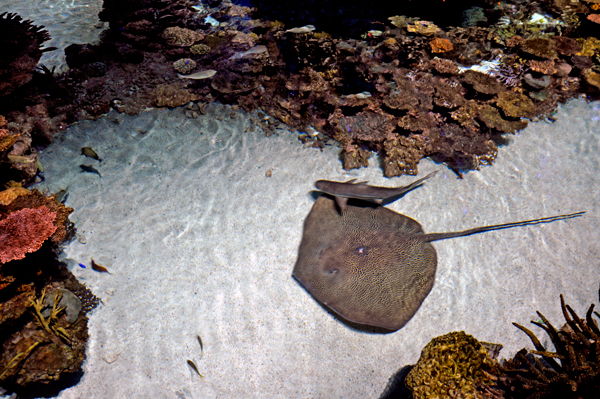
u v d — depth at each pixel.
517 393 3.30
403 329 3.95
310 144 5.04
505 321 3.99
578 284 4.15
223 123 5.19
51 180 4.69
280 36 5.82
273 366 3.82
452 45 5.72
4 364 3.57
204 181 4.77
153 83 5.37
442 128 5.00
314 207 4.48
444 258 4.30
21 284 3.78
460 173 4.80
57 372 3.62
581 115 5.26
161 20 5.78
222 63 5.46
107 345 3.88
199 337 3.78
